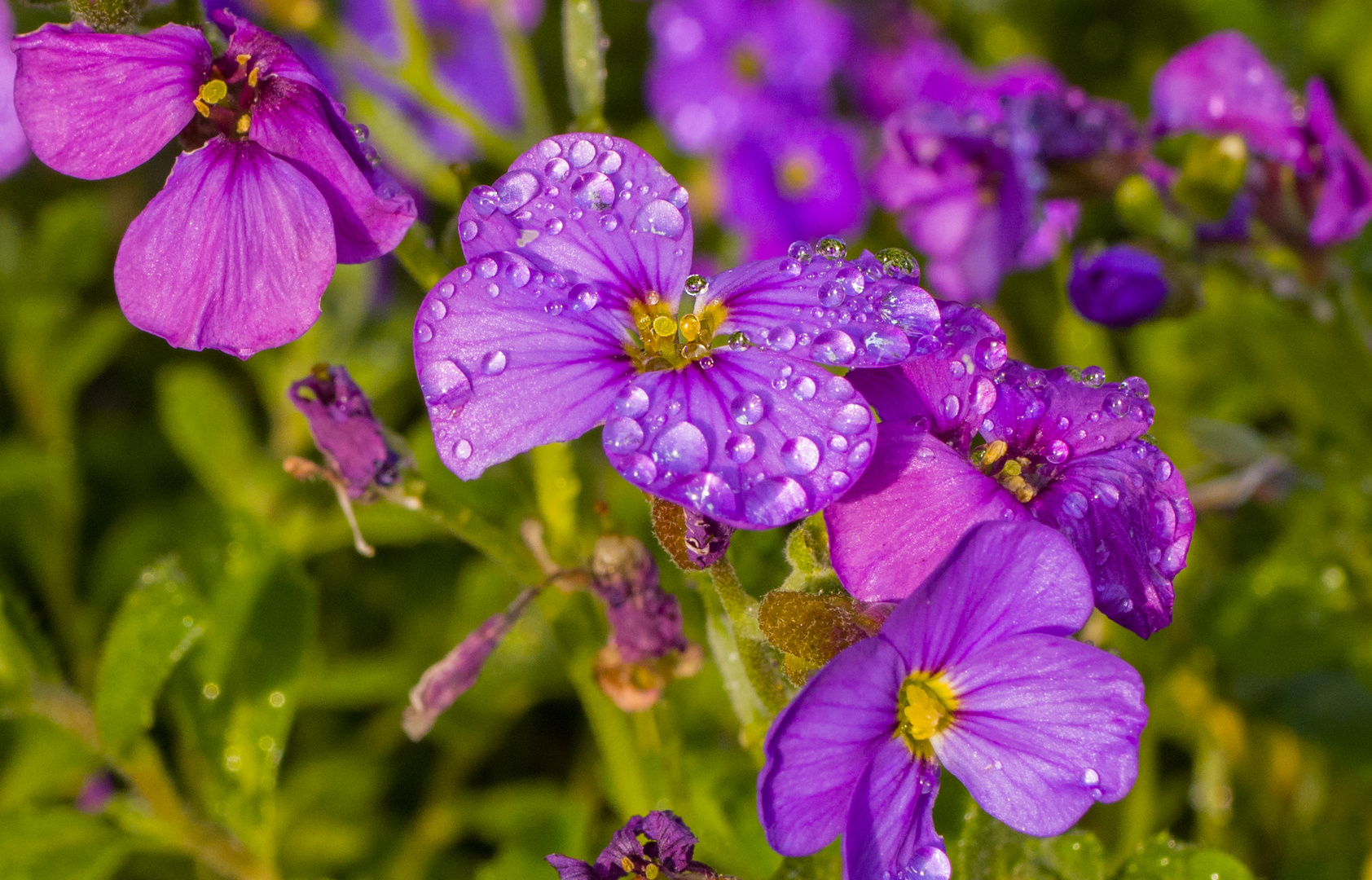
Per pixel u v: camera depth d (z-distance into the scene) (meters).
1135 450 0.15
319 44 0.22
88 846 0.17
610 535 0.15
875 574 0.14
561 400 0.14
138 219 0.15
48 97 0.15
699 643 0.18
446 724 0.21
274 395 0.22
